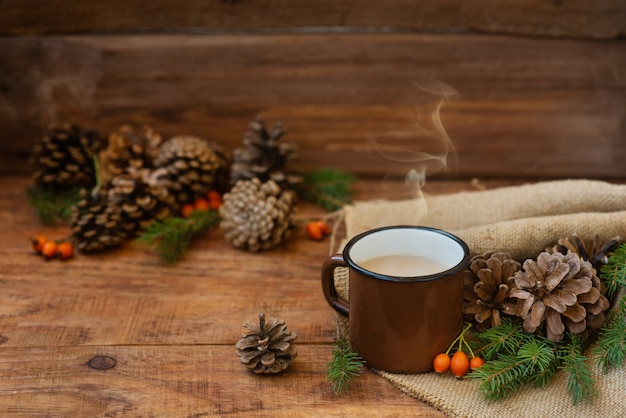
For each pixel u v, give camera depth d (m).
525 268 0.59
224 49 0.90
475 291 0.61
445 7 0.88
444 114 0.92
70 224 0.77
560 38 0.89
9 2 0.89
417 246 0.63
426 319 0.57
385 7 0.88
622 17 0.88
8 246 0.78
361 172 0.94
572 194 0.74
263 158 0.83
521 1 0.88
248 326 0.60
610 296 0.61
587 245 0.63
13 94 0.93
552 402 0.56
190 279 0.72
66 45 0.91
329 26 0.89
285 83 0.91
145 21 0.90
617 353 0.56
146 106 0.92
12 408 0.56
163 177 0.81
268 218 0.76
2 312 0.67
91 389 0.58
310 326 0.65
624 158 0.92
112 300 0.69
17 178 0.95
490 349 0.59
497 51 0.89
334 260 0.60
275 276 0.73
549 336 0.58
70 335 0.64
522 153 0.93
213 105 0.92
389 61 0.90
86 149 0.86
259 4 0.89
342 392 0.58
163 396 0.57
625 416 0.54
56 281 0.72
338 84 0.91
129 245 0.79
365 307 0.58
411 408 0.56
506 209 0.75
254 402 0.57
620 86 0.90
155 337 0.64
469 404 0.56
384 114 0.92
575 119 0.91
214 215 0.81
